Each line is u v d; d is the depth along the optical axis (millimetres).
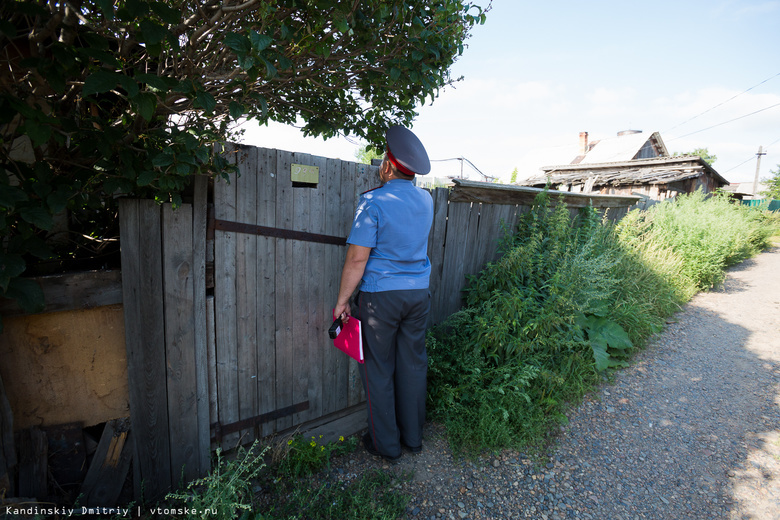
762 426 2789
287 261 2148
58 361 1561
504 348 2879
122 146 1366
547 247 3709
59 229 1857
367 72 1950
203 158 1368
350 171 2354
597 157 22125
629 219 5418
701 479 2295
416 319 2170
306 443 2207
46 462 1582
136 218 1573
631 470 2348
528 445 2471
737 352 3930
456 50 2051
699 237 6309
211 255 1866
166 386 1773
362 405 2750
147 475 1784
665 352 3869
